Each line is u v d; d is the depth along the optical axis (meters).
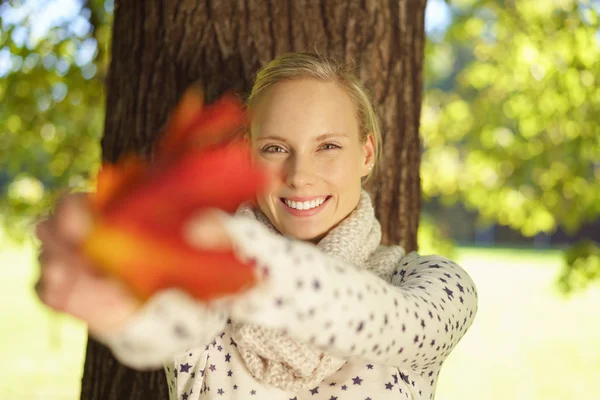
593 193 5.59
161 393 2.29
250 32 2.35
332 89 1.58
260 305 0.87
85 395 2.47
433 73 7.14
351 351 1.00
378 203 2.42
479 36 6.19
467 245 22.91
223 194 0.61
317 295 0.92
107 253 0.63
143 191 0.63
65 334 9.78
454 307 1.35
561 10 5.27
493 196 6.04
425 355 1.22
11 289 13.26
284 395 1.47
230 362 1.51
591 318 11.42
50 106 5.14
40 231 0.68
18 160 5.43
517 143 5.82
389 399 1.46
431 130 6.36
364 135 1.69
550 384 7.86
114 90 2.53
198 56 2.37
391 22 2.46
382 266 1.65
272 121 1.55
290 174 1.55
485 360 8.91
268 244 0.89
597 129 5.30
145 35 2.44
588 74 5.21
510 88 5.95
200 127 0.62
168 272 0.63
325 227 1.59
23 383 7.46
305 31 2.35
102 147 2.55
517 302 12.93
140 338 0.76
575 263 5.20
